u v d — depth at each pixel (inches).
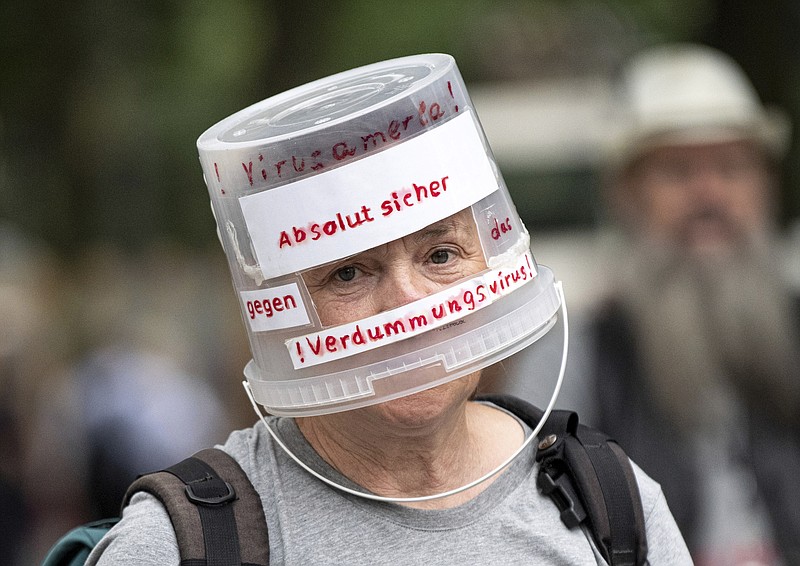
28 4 1219.9
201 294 684.1
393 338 208.2
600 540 225.5
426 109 212.1
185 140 1467.8
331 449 222.8
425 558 214.2
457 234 214.7
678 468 372.8
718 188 433.7
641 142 440.5
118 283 630.5
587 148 1296.8
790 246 661.9
